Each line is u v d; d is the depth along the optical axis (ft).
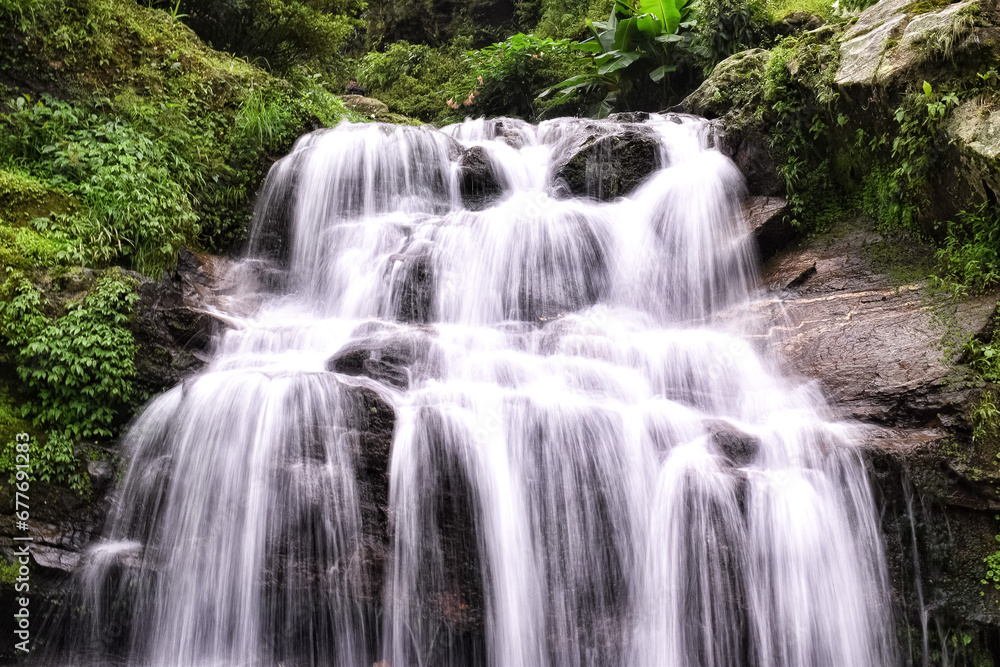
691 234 27.20
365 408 17.95
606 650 16.87
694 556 16.84
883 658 16.79
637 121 33.45
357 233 28.45
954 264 20.75
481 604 17.04
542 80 54.39
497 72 53.62
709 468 17.25
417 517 17.31
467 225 27.12
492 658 17.04
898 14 24.07
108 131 26.66
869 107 23.53
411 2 76.95
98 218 23.91
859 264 23.79
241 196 30.09
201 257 26.81
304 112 33.88
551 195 30.01
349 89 56.34
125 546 18.97
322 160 30.17
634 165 29.48
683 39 43.24
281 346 23.27
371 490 17.56
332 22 41.98
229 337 23.09
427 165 31.48
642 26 43.29
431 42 76.33
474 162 30.96
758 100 29.45
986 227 20.08
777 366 21.49
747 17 40.11
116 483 19.79
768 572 16.57
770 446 18.31
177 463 19.11
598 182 29.50
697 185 27.66
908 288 21.61
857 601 16.79
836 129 25.64
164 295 22.40
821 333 21.61
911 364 19.06
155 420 20.34
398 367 20.21
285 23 40.70
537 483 17.63
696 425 19.06
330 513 17.56
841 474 17.38
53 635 18.78
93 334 20.54
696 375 21.52
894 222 23.73
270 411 18.47
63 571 18.69
